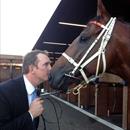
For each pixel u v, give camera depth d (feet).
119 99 26.78
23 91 6.18
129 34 6.10
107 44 6.16
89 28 6.43
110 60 6.22
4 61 70.59
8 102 5.95
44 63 6.29
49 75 6.79
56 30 25.27
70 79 6.59
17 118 5.90
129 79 6.34
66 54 6.70
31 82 6.39
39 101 6.19
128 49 6.06
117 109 26.76
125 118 19.45
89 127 20.54
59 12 18.61
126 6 6.20
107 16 6.27
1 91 6.01
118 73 6.50
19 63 71.15
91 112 28.63
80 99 32.78
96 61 6.25
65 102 39.52
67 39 30.35
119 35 6.11
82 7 17.34
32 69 6.30
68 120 23.62
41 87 7.11
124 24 6.22
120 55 6.18
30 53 6.43
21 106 6.07
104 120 23.58
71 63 6.53
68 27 23.82
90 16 19.61
